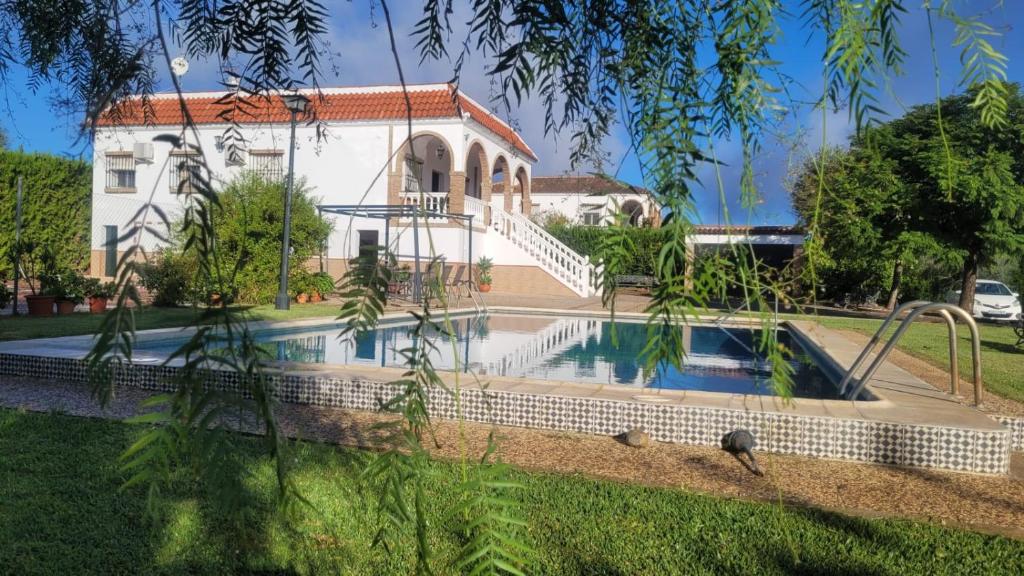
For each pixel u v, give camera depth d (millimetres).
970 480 4645
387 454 891
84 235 15070
